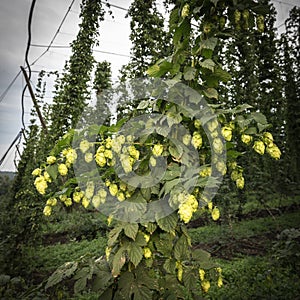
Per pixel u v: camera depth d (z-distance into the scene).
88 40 5.06
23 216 4.32
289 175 7.14
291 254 3.39
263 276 3.30
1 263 3.76
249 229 5.88
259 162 6.41
